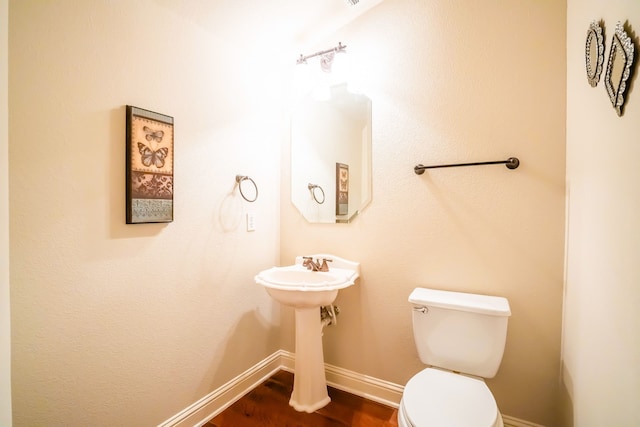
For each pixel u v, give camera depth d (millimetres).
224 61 1776
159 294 1458
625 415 764
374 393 1872
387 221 1833
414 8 1751
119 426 1310
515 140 1513
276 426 1638
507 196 1532
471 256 1615
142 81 1362
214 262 1736
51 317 1102
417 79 1745
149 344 1421
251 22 1763
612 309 861
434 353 1475
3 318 746
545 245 1456
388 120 1828
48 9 1073
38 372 1075
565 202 1405
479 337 1380
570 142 1334
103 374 1255
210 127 1693
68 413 1153
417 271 1750
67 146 1130
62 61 1111
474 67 1603
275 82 2188
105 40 1233
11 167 999
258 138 2035
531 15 1476
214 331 1745
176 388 1541
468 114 1617
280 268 1909
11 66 990
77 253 1164
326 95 1978
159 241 1452
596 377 981
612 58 828
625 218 779
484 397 1161
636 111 710
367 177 1891
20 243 1024
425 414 1069
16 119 1006
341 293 1975
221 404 1774
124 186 1307
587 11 1092
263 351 2107
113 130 1264
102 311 1246
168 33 1470
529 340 1494
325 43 2045
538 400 1482
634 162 724
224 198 1790
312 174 2111
